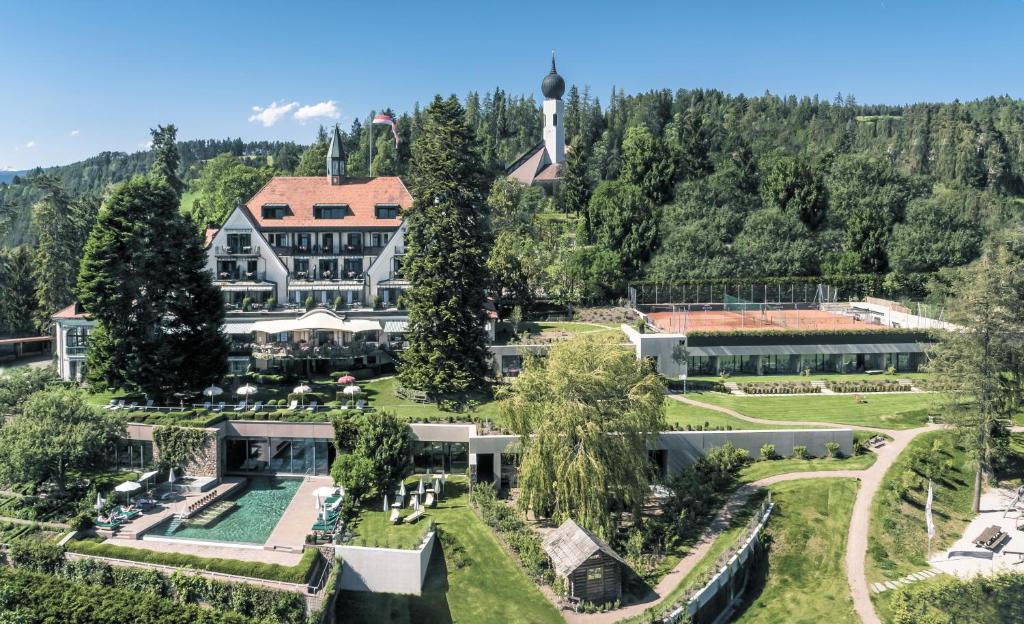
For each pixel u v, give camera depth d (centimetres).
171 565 4856
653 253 12950
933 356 8781
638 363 5928
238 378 8056
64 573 4988
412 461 6238
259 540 5266
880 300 11219
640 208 13138
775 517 5475
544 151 18425
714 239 12606
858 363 9000
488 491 5825
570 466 5116
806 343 8838
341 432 6222
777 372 8875
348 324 8094
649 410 5472
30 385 6806
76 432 5709
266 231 9200
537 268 11338
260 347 8194
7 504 5800
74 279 10225
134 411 6625
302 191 9656
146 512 5681
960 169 19275
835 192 14262
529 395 5594
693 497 5681
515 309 10031
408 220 7694
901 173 15350
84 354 8275
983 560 5162
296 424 6444
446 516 5562
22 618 4581
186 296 7181
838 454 6372
